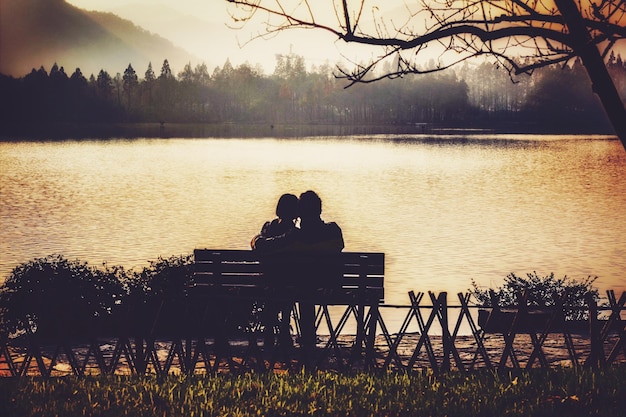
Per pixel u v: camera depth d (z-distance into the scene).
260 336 12.49
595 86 7.23
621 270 27.50
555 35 7.21
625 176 79.00
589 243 34.00
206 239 35.16
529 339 12.56
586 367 9.73
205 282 10.25
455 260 29.33
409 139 197.12
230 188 64.62
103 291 12.55
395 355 9.99
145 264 28.36
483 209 49.00
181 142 173.62
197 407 8.25
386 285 24.14
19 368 10.75
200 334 10.02
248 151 132.38
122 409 8.19
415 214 46.03
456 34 7.49
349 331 15.91
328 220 42.97
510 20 7.36
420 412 8.12
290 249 10.11
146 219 42.94
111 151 131.25
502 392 8.76
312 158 111.50
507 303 13.71
